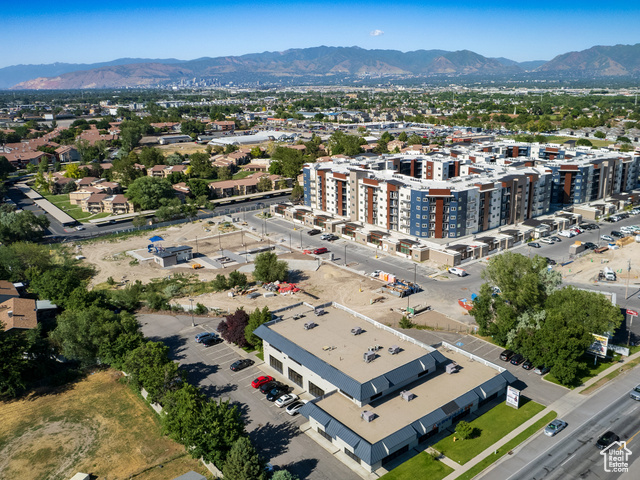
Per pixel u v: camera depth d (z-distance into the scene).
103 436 93.44
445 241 191.75
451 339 125.56
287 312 126.75
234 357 120.19
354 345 106.88
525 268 122.88
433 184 199.25
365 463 81.62
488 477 79.06
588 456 82.88
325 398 93.69
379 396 93.50
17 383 104.81
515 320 116.00
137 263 191.38
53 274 153.38
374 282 165.62
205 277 176.12
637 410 94.56
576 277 163.00
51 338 117.88
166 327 137.88
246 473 74.62
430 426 85.56
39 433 95.00
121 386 110.12
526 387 103.69
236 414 86.81
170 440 91.81
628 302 143.62
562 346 100.88
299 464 83.38
